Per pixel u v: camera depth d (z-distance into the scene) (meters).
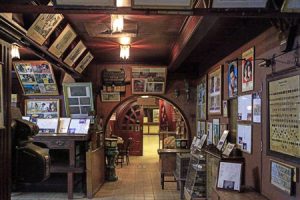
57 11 2.50
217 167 4.68
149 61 8.89
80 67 7.31
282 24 3.25
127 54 6.73
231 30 4.87
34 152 2.19
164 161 7.51
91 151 6.89
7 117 2.46
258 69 4.10
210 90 6.98
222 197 3.77
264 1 2.48
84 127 7.27
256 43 4.18
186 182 6.33
